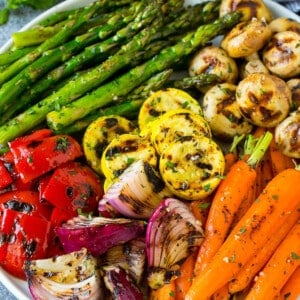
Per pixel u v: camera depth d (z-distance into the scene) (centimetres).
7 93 32
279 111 31
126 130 32
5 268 30
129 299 28
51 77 33
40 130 32
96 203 31
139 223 29
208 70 33
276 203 30
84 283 28
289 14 35
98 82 33
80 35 34
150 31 33
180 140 30
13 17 39
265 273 29
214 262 29
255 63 33
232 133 33
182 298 30
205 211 31
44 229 30
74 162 32
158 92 33
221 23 33
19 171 30
